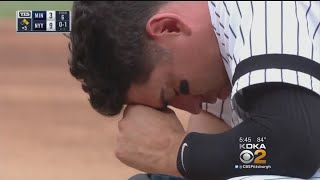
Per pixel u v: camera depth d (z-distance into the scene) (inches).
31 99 641.6
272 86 185.0
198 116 259.9
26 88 692.7
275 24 191.6
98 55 200.7
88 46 201.2
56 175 431.5
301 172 190.9
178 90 208.8
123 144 208.4
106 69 202.2
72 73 213.6
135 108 209.6
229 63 203.5
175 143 204.7
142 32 197.6
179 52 201.6
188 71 205.2
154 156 205.5
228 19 198.8
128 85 205.0
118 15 196.7
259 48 188.1
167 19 198.7
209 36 203.5
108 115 216.5
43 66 816.9
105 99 210.1
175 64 202.8
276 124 186.1
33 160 460.1
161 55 200.5
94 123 549.6
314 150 186.9
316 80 186.9
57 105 617.9
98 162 456.8
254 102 189.6
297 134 185.0
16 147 488.4
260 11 194.7
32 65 824.3
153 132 205.8
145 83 203.9
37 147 488.7
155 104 209.0
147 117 207.3
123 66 199.8
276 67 185.0
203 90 212.1
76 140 505.4
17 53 903.7
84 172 435.8
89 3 199.2
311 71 186.4
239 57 192.1
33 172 437.1
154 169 206.5
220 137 197.5
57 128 541.3
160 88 205.8
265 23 192.1
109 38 197.3
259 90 186.5
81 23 200.8
